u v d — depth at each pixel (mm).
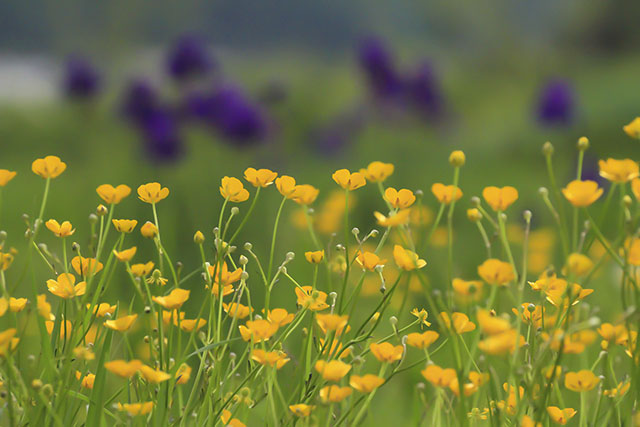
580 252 3309
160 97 8477
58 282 3342
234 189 3363
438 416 3316
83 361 3379
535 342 3365
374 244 5777
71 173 10672
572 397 3596
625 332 3354
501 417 3332
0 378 3352
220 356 3361
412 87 11359
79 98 9898
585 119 19047
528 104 22594
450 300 3279
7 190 11773
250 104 8375
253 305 4473
